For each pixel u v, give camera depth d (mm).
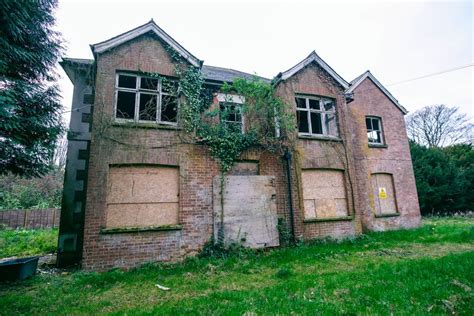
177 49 8844
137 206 7551
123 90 8203
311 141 10250
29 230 17391
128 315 3836
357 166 12164
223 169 8609
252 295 4438
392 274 5250
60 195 24984
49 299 4754
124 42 8367
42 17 6902
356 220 10211
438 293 4145
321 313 3609
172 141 8203
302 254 7629
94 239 6906
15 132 6605
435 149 22156
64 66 8594
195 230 7926
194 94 8836
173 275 6164
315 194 9930
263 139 9414
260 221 8719
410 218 12711
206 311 3789
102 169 7352
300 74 10750
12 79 6414
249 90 9219
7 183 23391
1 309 4297
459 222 14539
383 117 13500
